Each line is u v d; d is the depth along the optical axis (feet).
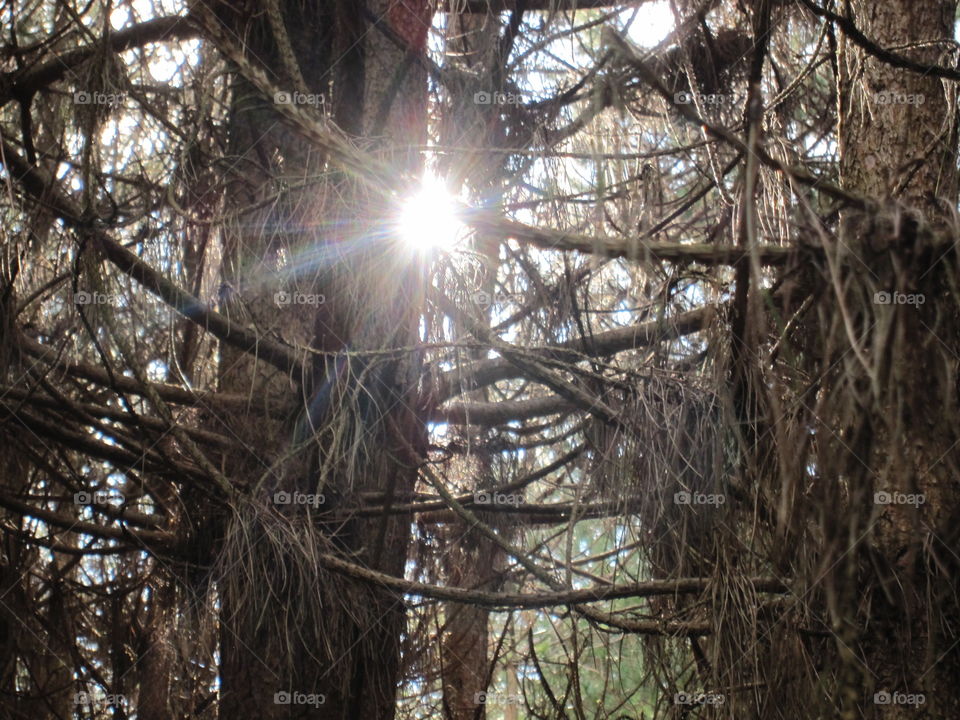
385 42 16.58
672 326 13.03
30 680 18.08
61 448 15.87
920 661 10.44
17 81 14.06
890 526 10.59
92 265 12.78
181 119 15.21
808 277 10.10
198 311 13.25
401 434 14.60
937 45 11.96
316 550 12.76
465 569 16.14
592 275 14.11
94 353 17.02
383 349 13.33
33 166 13.67
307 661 14.16
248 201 15.15
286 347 14.19
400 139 15.87
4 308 13.84
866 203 9.71
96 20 16.16
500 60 15.57
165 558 14.57
